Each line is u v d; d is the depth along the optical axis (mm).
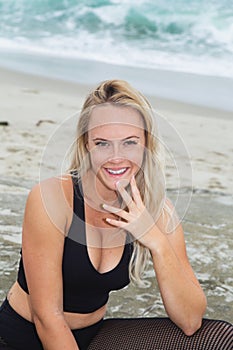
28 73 12406
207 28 16281
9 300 2988
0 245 4855
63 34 16766
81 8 18234
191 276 3074
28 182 6355
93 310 2932
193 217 5645
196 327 2934
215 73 12844
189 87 11445
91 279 2785
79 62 13812
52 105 9797
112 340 2980
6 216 5375
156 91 11062
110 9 18016
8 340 2938
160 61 13930
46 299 2717
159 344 2906
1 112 9141
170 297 2902
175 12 17266
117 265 2824
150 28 16641
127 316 4035
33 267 2711
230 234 5332
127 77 12242
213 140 8352
